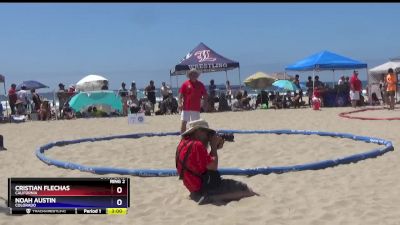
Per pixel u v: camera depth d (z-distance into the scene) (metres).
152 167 8.55
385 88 22.42
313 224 5.19
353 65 23.33
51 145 11.04
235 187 6.09
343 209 5.66
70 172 8.03
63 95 21.94
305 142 10.80
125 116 21.38
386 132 12.37
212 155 6.20
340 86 23.08
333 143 10.58
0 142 11.14
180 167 6.14
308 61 23.92
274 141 11.06
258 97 23.77
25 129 16.05
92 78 24.31
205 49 22.94
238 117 18.59
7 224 5.46
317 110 20.66
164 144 11.02
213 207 5.86
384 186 6.66
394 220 5.20
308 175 7.38
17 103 21.22
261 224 5.22
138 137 12.52
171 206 6.02
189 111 10.80
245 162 8.75
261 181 7.09
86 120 19.20
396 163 8.11
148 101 22.86
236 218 5.42
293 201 6.04
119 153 10.02
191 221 5.38
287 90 25.86
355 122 15.12
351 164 8.11
